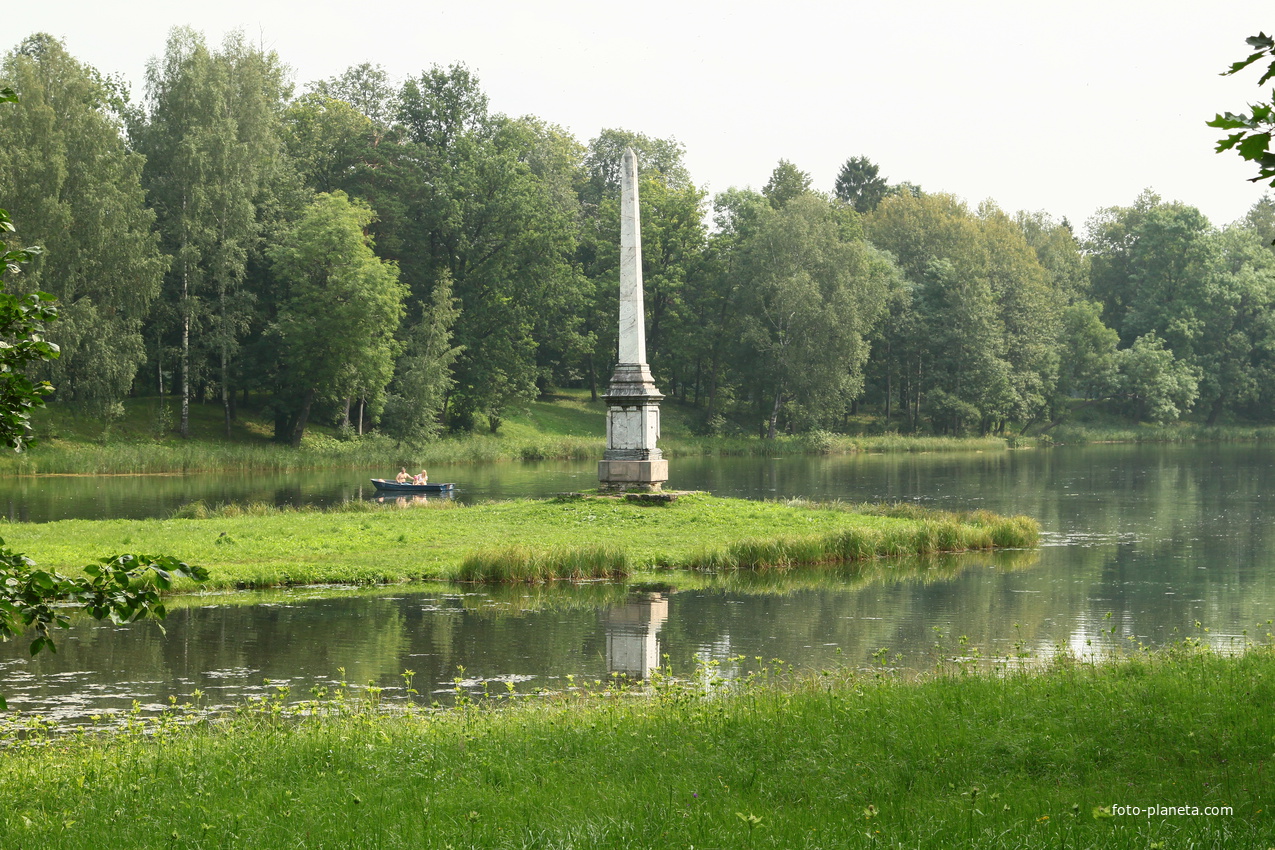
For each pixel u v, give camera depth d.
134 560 7.91
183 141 70.56
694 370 108.38
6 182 60.62
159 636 20.67
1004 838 7.51
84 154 65.19
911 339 104.12
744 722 11.26
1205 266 118.31
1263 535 37.88
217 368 76.75
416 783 9.57
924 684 13.38
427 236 89.81
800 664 18.50
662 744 10.62
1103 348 112.56
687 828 7.92
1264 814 7.84
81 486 54.56
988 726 10.55
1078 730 10.23
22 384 7.96
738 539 33.25
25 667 18.19
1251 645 17.44
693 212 102.44
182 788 9.59
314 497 49.97
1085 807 8.17
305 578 26.77
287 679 17.42
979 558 32.50
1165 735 9.93
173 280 73.75
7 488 52.81
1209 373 115.75
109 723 14.67
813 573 29.56
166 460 65.50
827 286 93.12
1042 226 140.38
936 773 9.28
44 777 10.23
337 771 10.00
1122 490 55.41
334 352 73.81
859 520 37.50
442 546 31.56
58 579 7.81
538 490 55.09
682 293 104.75
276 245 75.12
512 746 10.76
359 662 18.69
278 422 77.75
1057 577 28.91
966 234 107.12
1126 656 17.92
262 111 75.31
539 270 89.38
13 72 63.91
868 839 7.52
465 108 93.69
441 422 89.31
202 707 15.61
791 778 9.27
